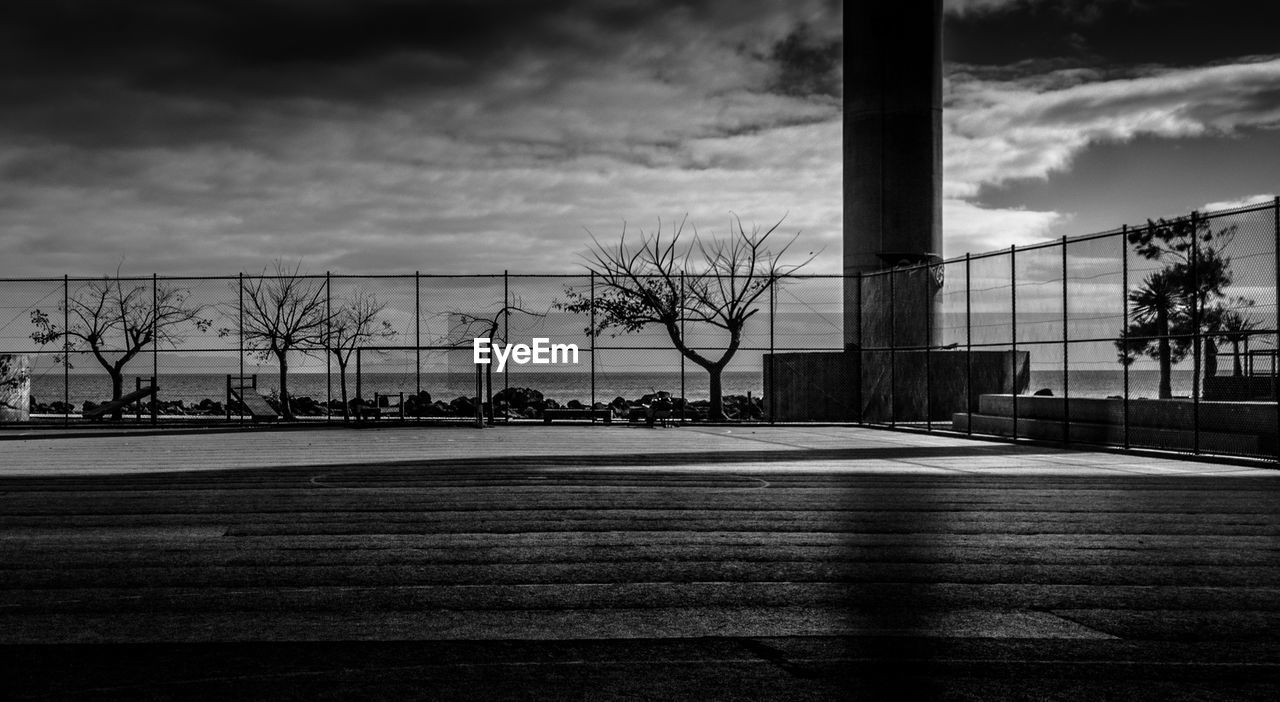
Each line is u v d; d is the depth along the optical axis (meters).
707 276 31.52
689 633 6.16
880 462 18.06
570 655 5.69
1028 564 8.37
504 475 15.53
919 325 31.73
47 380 140.50
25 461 18.42
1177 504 12.20
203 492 13.34
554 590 7.37
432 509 11.66
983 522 10.68
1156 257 23.62
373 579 7.75
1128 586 7.53
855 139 34.75
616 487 13.89
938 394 31.41
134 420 33.62
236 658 5.64
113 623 6.42
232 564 8.36
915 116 34.28
